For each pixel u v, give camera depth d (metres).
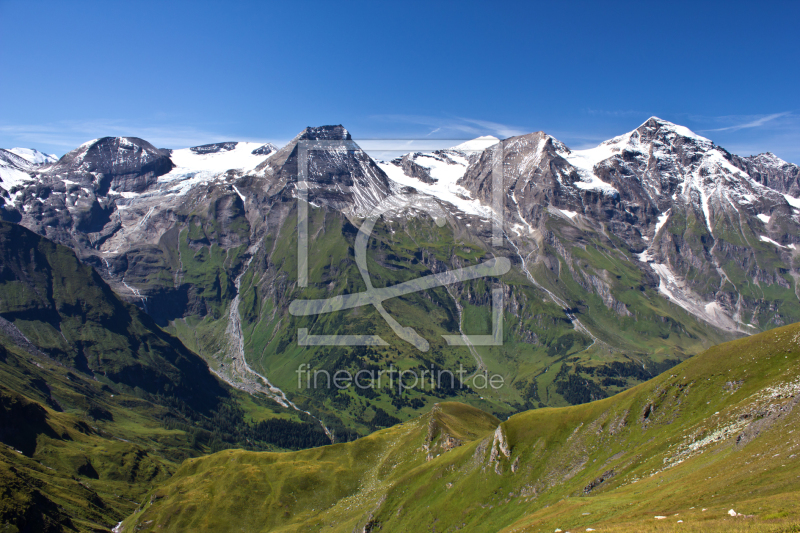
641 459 123.75
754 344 136.25
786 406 100.25
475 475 158.00
